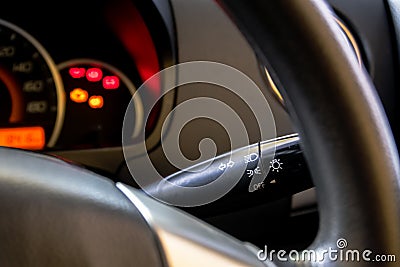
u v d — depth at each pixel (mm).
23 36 1178
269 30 420
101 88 1171
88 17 1173
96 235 425
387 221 446
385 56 1147
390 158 446
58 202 425
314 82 430
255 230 904
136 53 1134
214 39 1045
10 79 1185
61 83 1179
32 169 438
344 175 449
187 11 1054
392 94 1153
